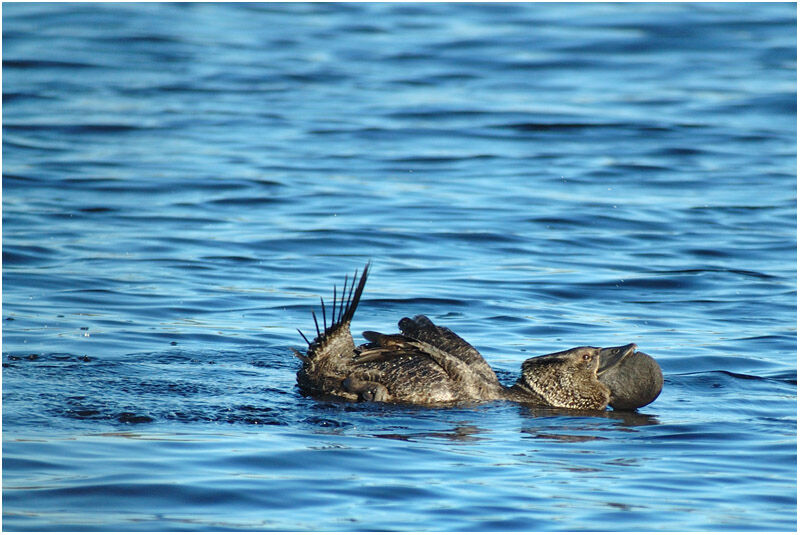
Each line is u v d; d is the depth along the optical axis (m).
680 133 25.50
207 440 9.14
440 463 8.73
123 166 22.00
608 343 12.94
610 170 22.70
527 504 7.81
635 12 36.97
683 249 17.47
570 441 9.53
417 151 24.08
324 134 25.25
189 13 37.91
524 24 35.84
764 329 13.55
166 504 7.67
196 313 13.92
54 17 36.25
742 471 8.66
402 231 18.16
